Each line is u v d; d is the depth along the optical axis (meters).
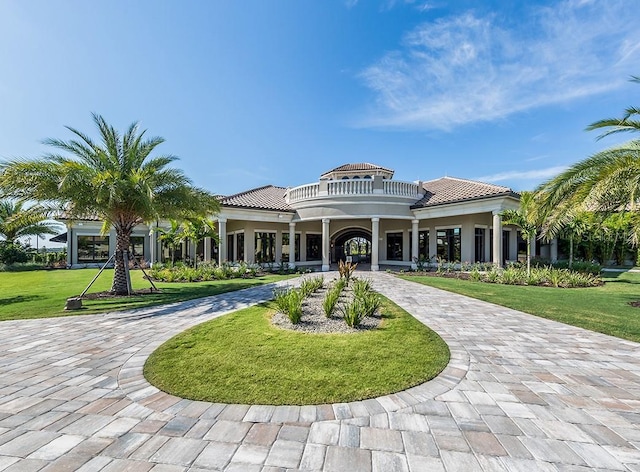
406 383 4.43
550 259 26.34
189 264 22.95
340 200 22.44
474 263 20.39
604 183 8.34
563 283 14.79
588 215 15.05
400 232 26.05
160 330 7.32
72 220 13.52
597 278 16.69
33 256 30.36
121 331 7.25
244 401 3.95
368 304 8.38
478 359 5.41
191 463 2.81
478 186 21.12
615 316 8.48
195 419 3.56
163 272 17.75
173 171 13.13
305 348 5.83
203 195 14.88
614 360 5.36
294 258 24.70
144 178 12.09
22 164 10.34
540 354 5.66
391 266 26.03
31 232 30.22
